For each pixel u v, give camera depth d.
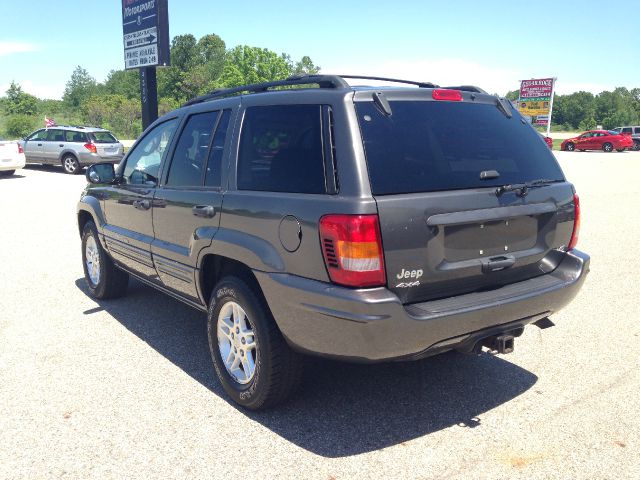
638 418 3.49
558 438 3.27
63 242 8.65
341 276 2.87
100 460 3.05
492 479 2.89
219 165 3.79
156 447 3.18
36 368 4.20
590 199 13.85
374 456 3.10
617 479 2.89
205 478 2.90
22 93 84.62
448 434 3.32
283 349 3.33
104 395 3.79
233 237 3.50
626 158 32.38
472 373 4.14
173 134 4.45
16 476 2.91
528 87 47.81
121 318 5.31
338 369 4.21
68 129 20.67
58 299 5.89
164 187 4.37
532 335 4.93
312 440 3.25
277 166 3.33
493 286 3.36
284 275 3.15
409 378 4.06
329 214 2.90
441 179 3.09
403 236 2.90
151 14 17.50
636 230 9.64
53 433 3.31
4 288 6.27
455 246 3.11
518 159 3.51
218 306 3.70
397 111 3.18
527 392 3.85
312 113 3.24
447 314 2.96
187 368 4.22
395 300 2.84
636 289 6.26
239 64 55.28
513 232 3.37
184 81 106.25
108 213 5.34
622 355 4.47
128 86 120.75
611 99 124.62
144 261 4.68
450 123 3.33
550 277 3.58
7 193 14.60
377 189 2.89
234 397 3.63
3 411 3.56
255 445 3.20
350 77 3.79
